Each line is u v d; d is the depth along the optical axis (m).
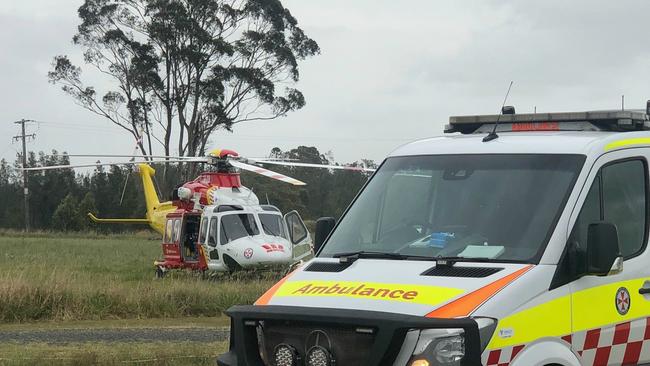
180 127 57.72
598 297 5.38
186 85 56.94
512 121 6.67
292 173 69.88
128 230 74.31
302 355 5.00
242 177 67.38
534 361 4.89
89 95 57.94
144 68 56.03
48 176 87.44
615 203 5.71
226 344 11.38
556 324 5.06
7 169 99.00
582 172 5.54
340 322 4.80
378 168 6.44
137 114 57.75
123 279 21.58
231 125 57.88
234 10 56.53
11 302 15.02
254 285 18.34
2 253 35.25
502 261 5.19
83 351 10.70
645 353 5.72
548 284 5.07
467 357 4.61
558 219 5.30
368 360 4.73
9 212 86.50
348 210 6.24
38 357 10.34
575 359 5.18
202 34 55.19
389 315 4.70
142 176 31.86
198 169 57.75
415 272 5.18
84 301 15.52
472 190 5.74
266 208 25.45
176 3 55.41
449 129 7.01
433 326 4.62
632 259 5.75
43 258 32.00
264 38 56.78
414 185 6.02
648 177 6.04
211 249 24.30
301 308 5.02
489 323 4.73
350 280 5.25
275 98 58.06
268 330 5.18
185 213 25.52
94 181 86.12
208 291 16.64
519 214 5.44
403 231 5.78
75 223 73.31
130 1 55.78
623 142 5.93
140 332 13.23
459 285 4.93
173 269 25.45
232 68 56.81
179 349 10.70
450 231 5.58
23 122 78.44
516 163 5.76
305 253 25.17
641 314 5.69
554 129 6.51
